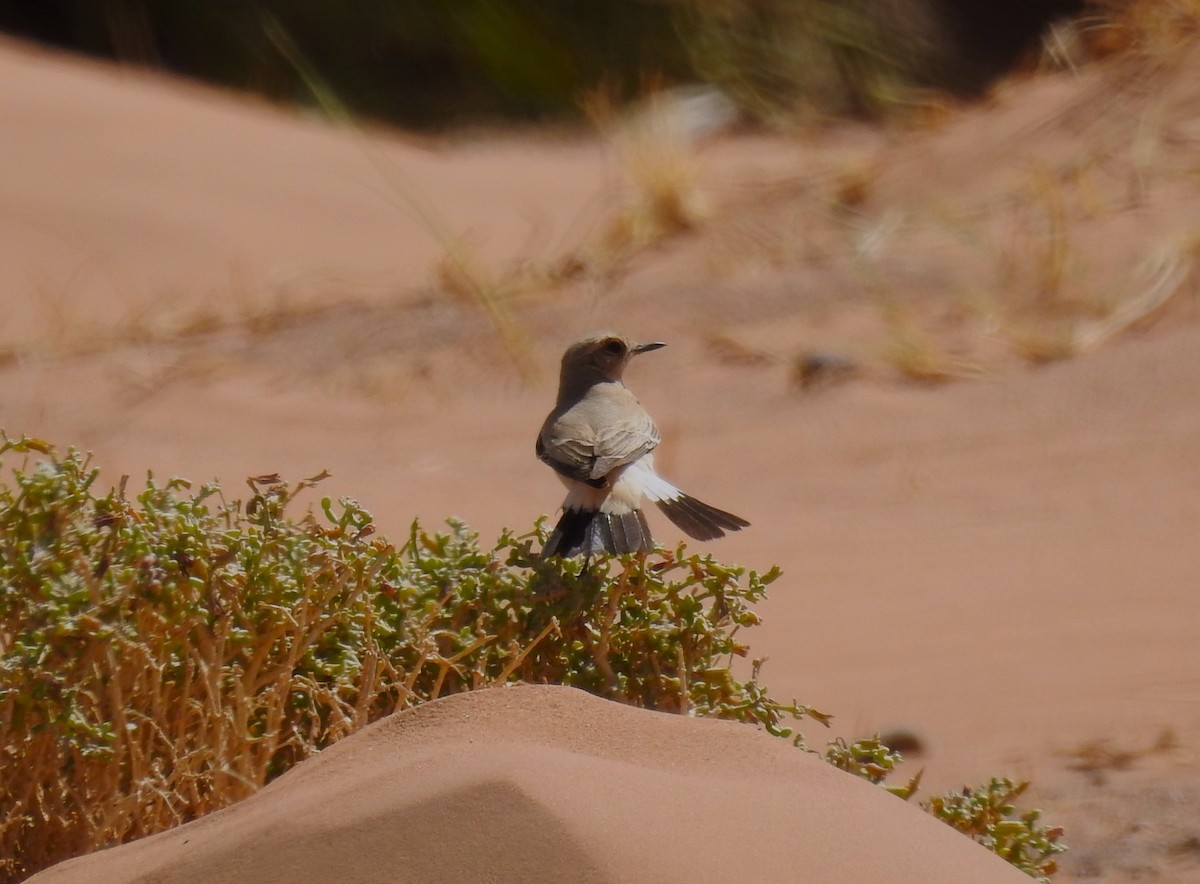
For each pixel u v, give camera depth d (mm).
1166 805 12188
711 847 7762
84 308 33656
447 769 8531
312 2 60969
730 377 26891
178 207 39594
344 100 60094
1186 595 16844
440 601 11508
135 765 10086
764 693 11859
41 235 37094
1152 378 23812
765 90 53688
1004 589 17641
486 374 28844
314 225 40469
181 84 56750
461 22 59625
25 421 26781
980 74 55031
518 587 11508
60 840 10211
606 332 15656
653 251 34312
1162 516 19266
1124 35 35844
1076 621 16438
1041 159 33219
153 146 43156
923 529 19891
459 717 9516
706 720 9406
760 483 22281
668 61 57812
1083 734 13672
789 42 54281
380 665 10922
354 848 8086
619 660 11602
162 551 10531
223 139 45469
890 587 18094
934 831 8586
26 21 62812
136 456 24781
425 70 61125
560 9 59844
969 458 22219
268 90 60156
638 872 7523
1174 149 31656
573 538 12094
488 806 8023
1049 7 57000
